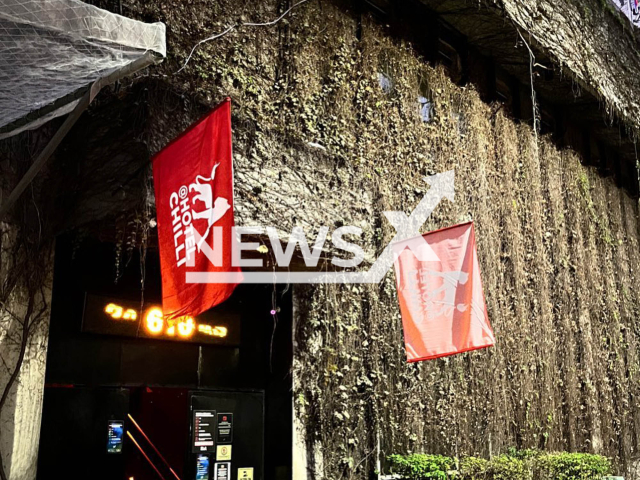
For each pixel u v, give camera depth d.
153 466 6.41
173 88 5.67
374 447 7.55
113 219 5.27
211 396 6.79
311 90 7.68
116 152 5.31
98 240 5.82
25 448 5.05
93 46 3.71
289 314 7.30
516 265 10.38
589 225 12.98
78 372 5.70
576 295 12.06
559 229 11.88
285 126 7.24
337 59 8.12
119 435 5.92
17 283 5.14
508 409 9.66
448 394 8.63
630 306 14.26
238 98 6.77
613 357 13.04
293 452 6.91
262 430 7.20
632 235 15.17
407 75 9.08
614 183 14.88
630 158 15.47
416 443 8.02
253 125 6.48
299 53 7.64
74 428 5.58
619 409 12.78
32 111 4.45
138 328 6.21
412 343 6.77
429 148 9.12
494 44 10.61
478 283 6.67
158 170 5.06
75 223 5.34
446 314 6.69
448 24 10.11
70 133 5.56
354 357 7.60
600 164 14.44
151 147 5.25
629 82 13.65
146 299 6.35
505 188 10.52
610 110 12.71
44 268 5.36
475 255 6.75
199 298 4.40
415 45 9.59
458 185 9.44
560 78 11.54
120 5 5.83
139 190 5.18
